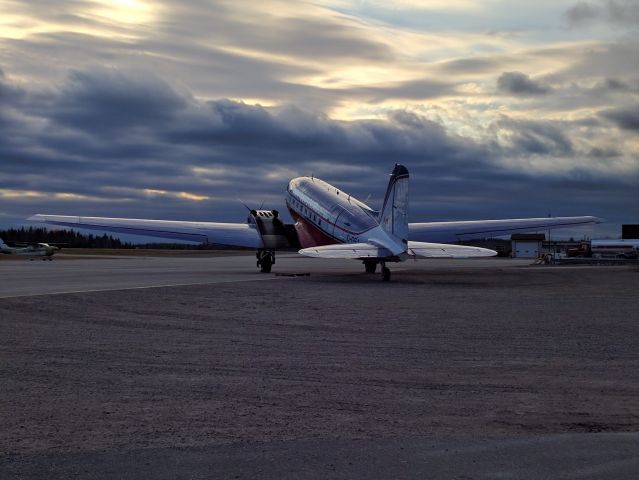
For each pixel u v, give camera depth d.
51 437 7.60
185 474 6.49
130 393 9.70
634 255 89.31
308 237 39.78
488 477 6.41
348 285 29.05
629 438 7.57
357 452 7.12
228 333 15.33
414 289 27.31
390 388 10.12
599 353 12.98
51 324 16.45
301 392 9.84
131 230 38.28
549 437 7.62
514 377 10.89
